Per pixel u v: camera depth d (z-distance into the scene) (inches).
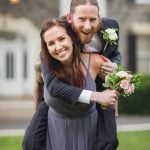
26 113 759.1
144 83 812.6
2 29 904.9
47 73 187.8
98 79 199.2
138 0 934.4
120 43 927.0
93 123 198.2
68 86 184.9
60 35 186.1
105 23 200.1
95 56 193.9
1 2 898.7
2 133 557.0
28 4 901.8
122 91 186.1
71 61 188.5
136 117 762.8
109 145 196.4
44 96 195.2
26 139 202.7
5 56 928.9
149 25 943.0
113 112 200.1
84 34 186.9
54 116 197.8
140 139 515.2
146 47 956.6
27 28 906.7
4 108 795.4
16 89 928.9
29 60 920.3
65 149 197.0
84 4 184.4
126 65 931.3
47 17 899.4
